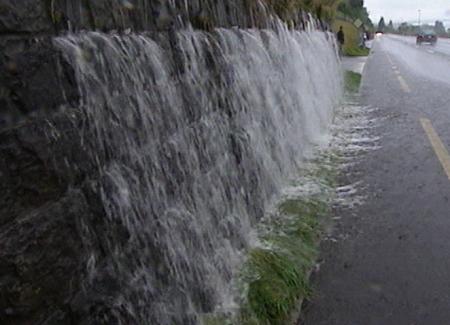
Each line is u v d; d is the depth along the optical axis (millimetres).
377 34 139500
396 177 6887
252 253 4383
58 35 2309
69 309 2232
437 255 4527
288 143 7133
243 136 5113
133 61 2967
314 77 10781
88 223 2406
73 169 2303
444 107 12656
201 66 4160
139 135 2986
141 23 3211
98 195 2502
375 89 17438
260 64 6141
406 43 77875
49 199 2129
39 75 2104
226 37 4910
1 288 1851
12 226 1910
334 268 4363
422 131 9781
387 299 3852
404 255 4555
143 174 2998
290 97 7820
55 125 2186
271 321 3566
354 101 14625
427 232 5023
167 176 3336
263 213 5363
